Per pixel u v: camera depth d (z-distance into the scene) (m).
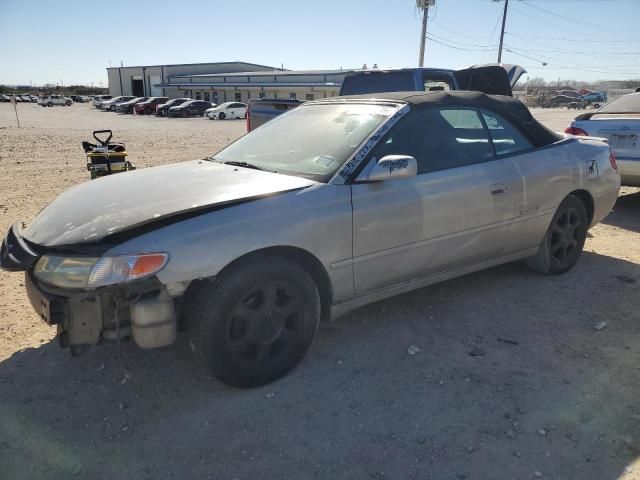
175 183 3.26
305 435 2.62
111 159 8.30
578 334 3.63
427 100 3.72
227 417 2.76
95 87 114.62
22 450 2.53
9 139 19.69
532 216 4.21
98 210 2.91
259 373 2.98
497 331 3.68
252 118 8.62
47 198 8.12
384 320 3.85
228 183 3.19
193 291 2.91
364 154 3.30
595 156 4.73
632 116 6.60
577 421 2.70
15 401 2.90
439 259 3.68
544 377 3.11
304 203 3.01
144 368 3.21
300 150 3.60
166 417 2.77
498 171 3.92
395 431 2.64
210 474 2.37
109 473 2.38
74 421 2.74
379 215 3.27
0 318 3.87
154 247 2.57
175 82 71.81
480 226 3.84
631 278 4.65
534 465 2.40
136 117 44.44
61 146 17.16
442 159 3.68
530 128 4.34
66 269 2.57
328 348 3.45
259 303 2.93
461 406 2.83
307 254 3.08
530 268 4.72
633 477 2.32
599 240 5.86
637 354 3.37
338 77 52.19
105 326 2.74
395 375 3.13
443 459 2.45
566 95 72.50
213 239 2.69
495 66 8.85
